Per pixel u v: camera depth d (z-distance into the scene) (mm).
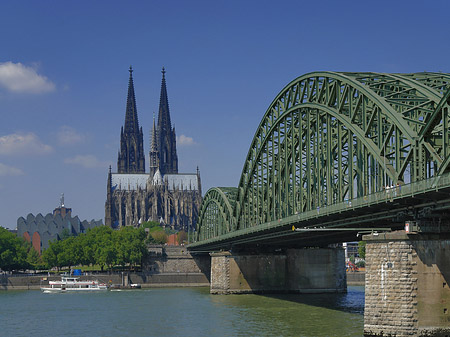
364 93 73875
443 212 62844
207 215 194625
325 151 98562
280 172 109188
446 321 61875
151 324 94375
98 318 104562
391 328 62844
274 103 112250
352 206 72688
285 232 103812
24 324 98000
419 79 73625
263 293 146125
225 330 84125
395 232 64250
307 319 91562
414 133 63844
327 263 144250
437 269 62406
